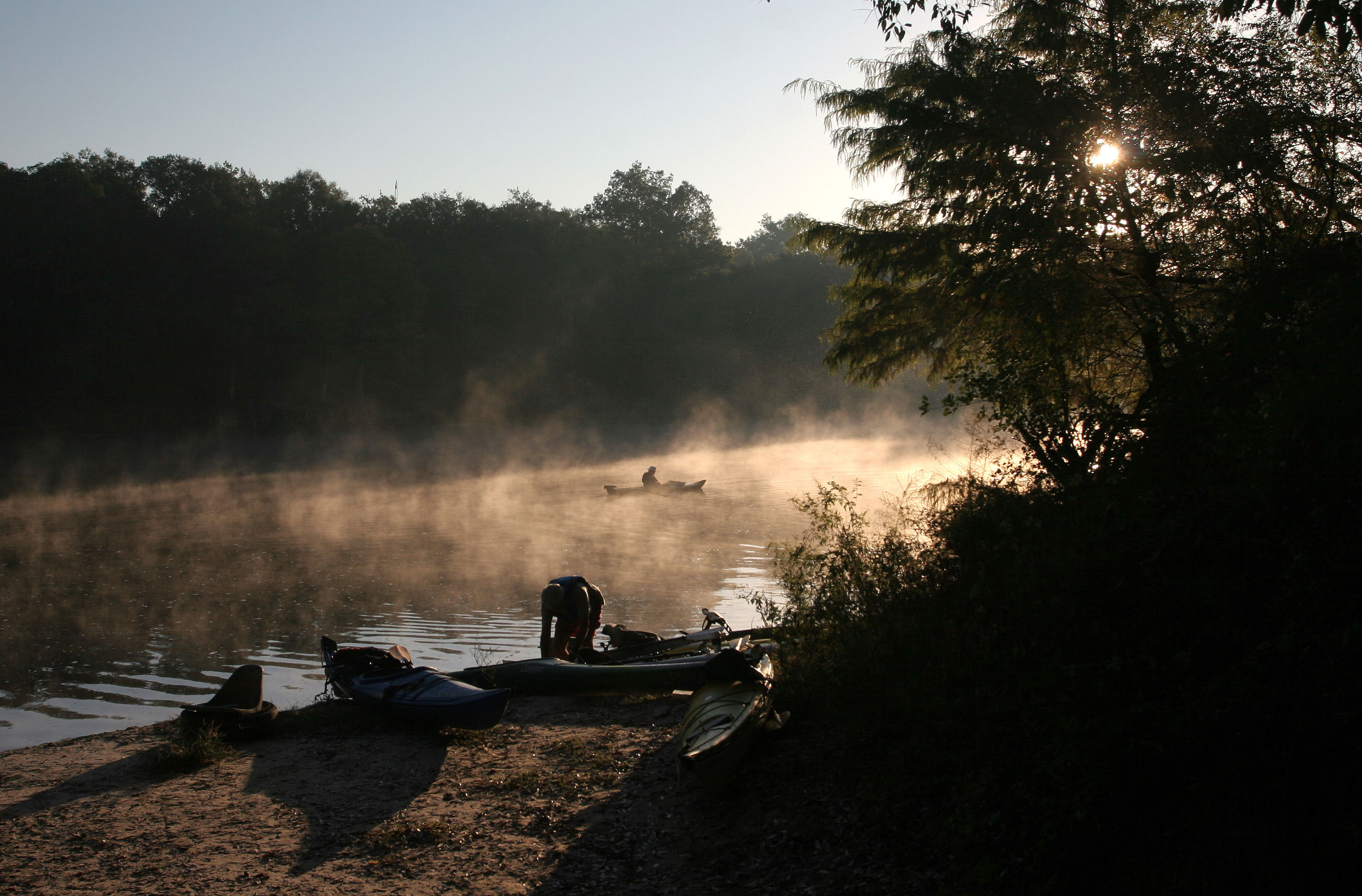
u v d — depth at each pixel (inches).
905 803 185.3
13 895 183.9
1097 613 177.5
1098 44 389.1
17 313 2684.5
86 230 2898.6
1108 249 365.1
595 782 230.4
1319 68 337.4
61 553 763.4
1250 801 136.2
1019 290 362.6
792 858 179.2
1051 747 162.7
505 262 3737.7
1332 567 138.5
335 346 2947.8
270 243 3026.6
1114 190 353.4
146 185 3476.9
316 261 3024.1
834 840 181.0
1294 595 142.2
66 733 331.9
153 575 659.4
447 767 246.5
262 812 220.4
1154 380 274.7
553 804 219.3
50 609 545.6
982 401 352.8
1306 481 148.4
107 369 2797.7
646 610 527.5
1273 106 336.2
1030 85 383.6
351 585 619.8
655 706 292.4
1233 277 295.3
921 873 163.2
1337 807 132.0
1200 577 159.5
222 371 2965.1
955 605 243.9
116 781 241.6
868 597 276.8
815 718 244.2
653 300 3690.9
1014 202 377.7
